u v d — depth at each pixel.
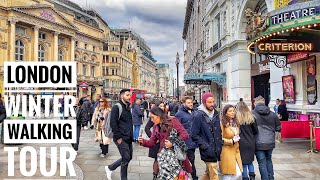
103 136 8.91
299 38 11.07
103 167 7.68
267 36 10.34
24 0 49.22
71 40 60.62
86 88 60.91
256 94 20.34
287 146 10.37
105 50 82.50
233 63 21.50
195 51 52.75
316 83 12.05
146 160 8.62
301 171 7.08
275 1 13.67
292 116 13.35
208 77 23.59
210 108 5.06
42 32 53.62
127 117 6.03
